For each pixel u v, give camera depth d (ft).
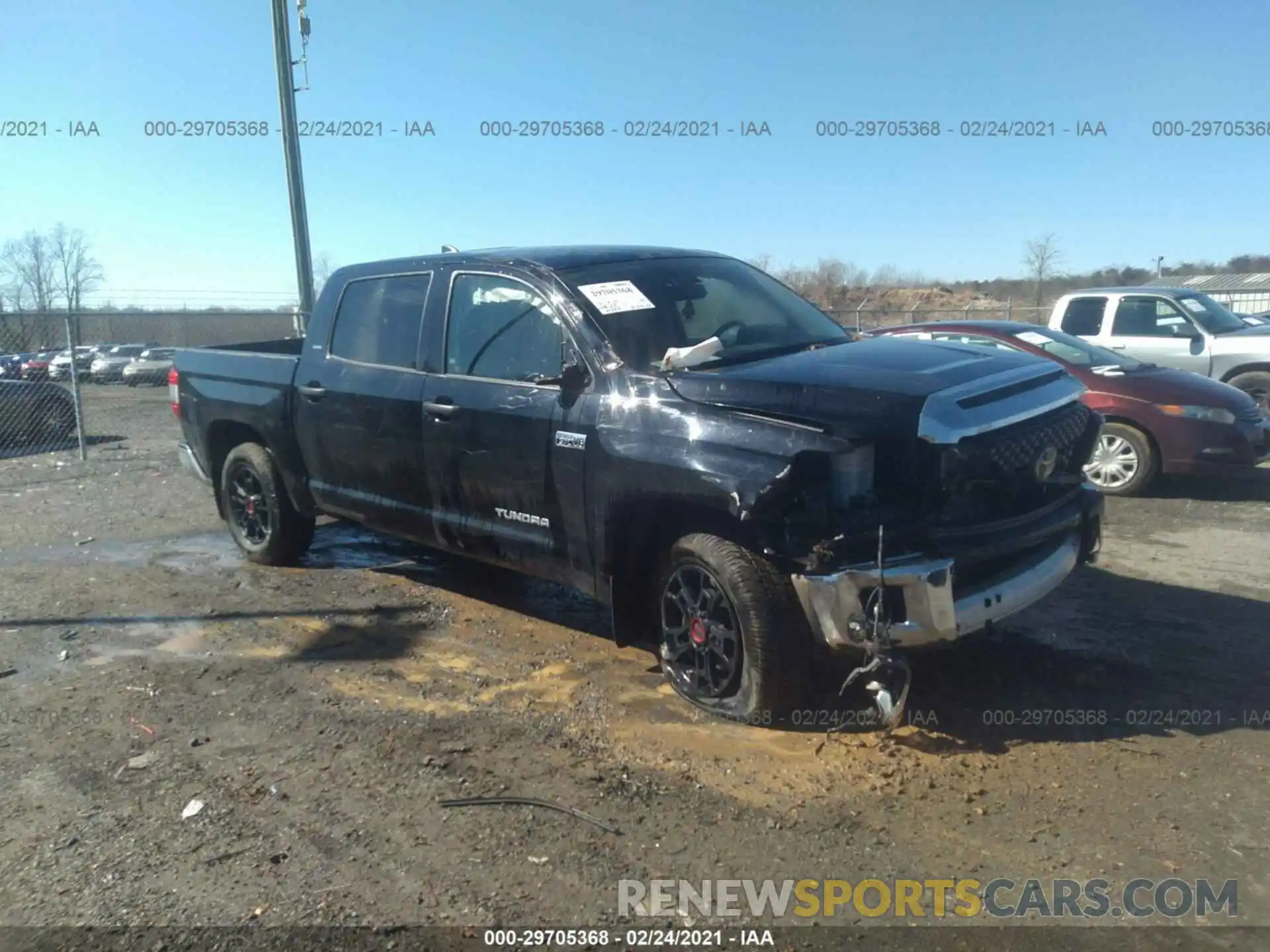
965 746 12.95
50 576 22.22
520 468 15.58
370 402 18.34
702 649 14.05
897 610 12.25
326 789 12.30
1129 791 11.78
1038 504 13.93
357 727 14.08
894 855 10.65
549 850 10.87
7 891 10.32
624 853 10.80
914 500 12.67
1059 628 17.17
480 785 12.32
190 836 11.30
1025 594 13.14
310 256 48.96
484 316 16.72
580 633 17.79
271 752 13.37
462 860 10.69
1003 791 11.84
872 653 12.03
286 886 10.30
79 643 17.84
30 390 44.78
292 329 60.95
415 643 17.48
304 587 20.95
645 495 13.60
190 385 23.68
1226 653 15.96
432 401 17.06
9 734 14.12
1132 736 13.15
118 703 15.16
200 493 32.19
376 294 18.99
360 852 10.91
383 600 19.95
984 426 12.69
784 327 16.69
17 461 39.63
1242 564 21.16
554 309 15.55
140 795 12.29
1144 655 15.89
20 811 11.94
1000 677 15.03
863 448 12.52
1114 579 20.11
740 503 12.17
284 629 18.39
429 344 17.52
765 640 12.86
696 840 11.01
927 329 32.30
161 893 10.22
